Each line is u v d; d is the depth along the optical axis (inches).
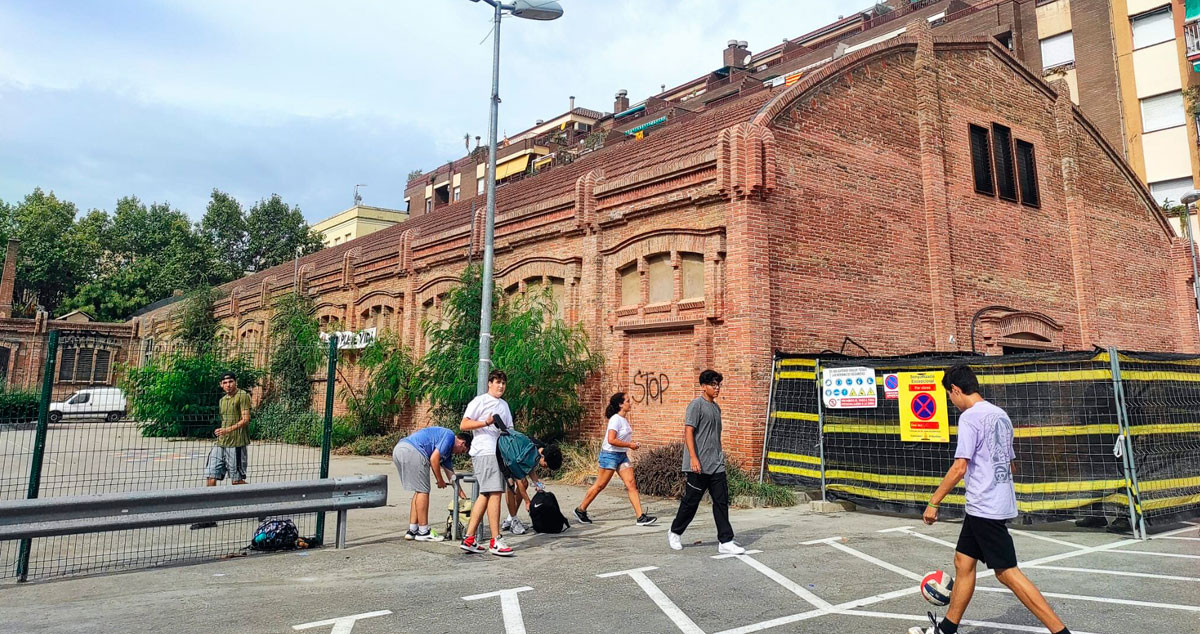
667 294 542.0
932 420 366.0
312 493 288.4
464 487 494.3
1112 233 774.5
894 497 374.3
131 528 248.8
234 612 203.2
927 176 604.4
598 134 1514.5
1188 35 988.6
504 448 287.1
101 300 1929.1
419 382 697.6
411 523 314.8
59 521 236.7
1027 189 703.7
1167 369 344.8
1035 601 163.2
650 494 450.6
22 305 2091.5
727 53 1934.1
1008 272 653.3
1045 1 1197.1
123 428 333.1
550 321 609.0
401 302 857.5
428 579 243.8
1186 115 1016.2
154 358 360.8
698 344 502.3
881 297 552.1
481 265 679.7
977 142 663.8
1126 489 313.6
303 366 910.4
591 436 573.3
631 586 234.4
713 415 292.8
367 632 186.4
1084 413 326.0
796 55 1670.8
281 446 416.5
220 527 334.0
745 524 354.0
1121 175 808.3
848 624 194.2
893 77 604.1
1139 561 270.5
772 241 491.8
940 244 592.4
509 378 548.4
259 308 1165.7
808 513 387.5
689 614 203.6
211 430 360.8
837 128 549.0
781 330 486.3
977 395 184.7
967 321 603.2
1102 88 1109.1
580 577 246.4
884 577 247.0
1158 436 331.6
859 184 555.2
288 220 2123.5
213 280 1980.8
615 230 582.6
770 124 505.0
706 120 631.8
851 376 402.9
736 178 478.9
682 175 525.7
